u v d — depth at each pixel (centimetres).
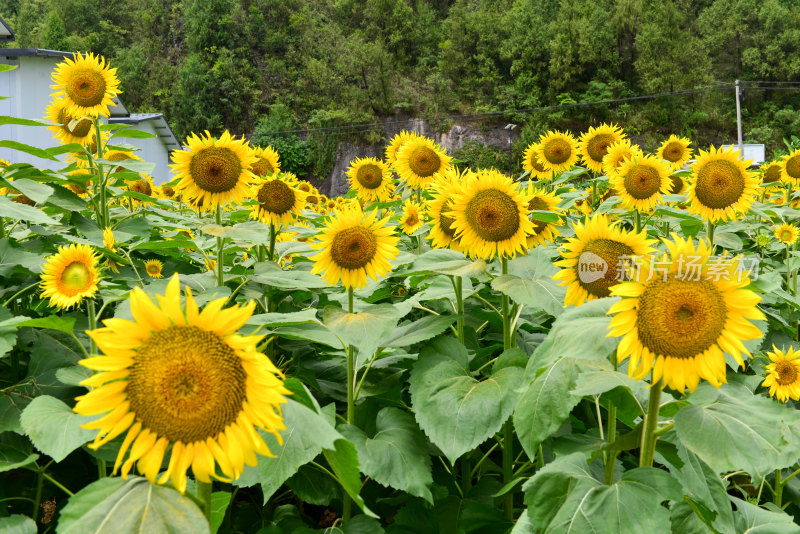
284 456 198
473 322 340
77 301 236
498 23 9281
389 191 608
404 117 8169
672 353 160
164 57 9819
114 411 129
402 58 9406
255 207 351
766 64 8394
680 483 178
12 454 211
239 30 9338
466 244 281
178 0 10475
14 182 288
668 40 8431
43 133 1922
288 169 7369
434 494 253
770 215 480
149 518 131
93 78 375
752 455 164
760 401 185
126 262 337
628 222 528
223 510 180
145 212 382
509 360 253
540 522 177
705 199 413
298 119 8225
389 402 278
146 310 131
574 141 600
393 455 224
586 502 171
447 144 7769
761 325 310
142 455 130
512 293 244
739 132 4719
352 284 250
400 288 436
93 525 128
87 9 10475
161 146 2742
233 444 130
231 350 132
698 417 177
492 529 242
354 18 10394
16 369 263
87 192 385
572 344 182
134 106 9019
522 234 276
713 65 8875
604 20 8800
